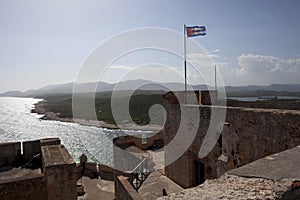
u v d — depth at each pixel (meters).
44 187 7.90
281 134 6.80
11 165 11.58
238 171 3.17
